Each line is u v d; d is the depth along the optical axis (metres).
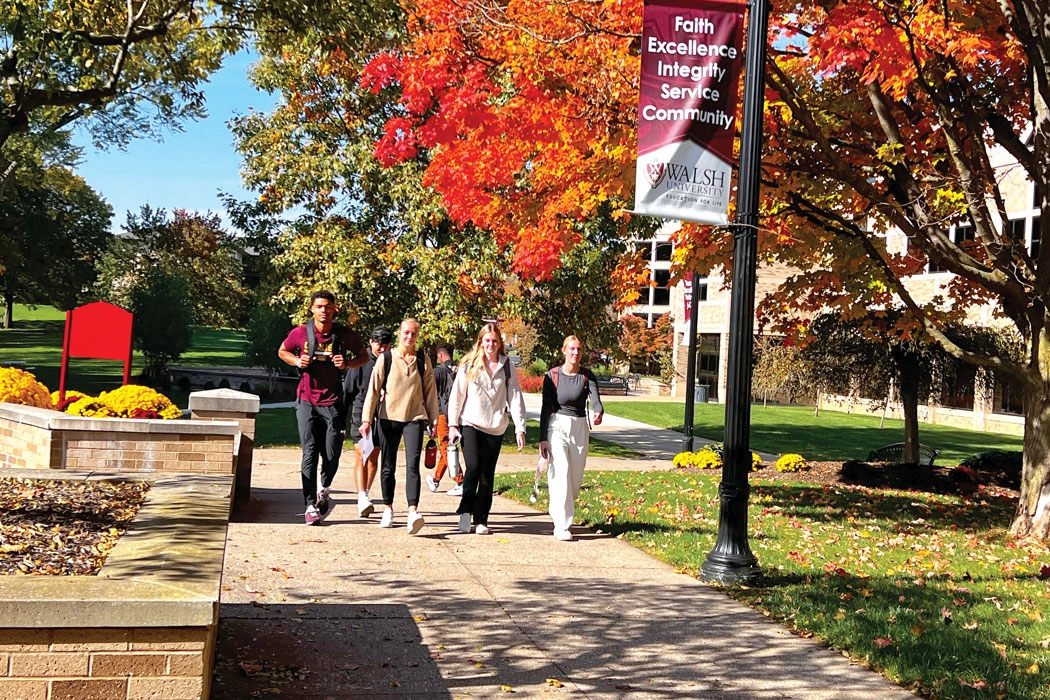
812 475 17.27
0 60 15.39
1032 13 10.24
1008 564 9.42
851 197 13.30
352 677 5.03
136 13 15.98
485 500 9.59
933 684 5.36
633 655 5.76
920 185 12.68
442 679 5.11
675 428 31.41
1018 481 17.33
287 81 21.97
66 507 5.37
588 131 11.51
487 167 12.16
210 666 4.29
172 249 60.47
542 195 13.05
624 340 55.97
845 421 36.53
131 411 10.77
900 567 9.00
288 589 6.75
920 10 9.58
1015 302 12.12
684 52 7.80
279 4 15.71
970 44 9.69
